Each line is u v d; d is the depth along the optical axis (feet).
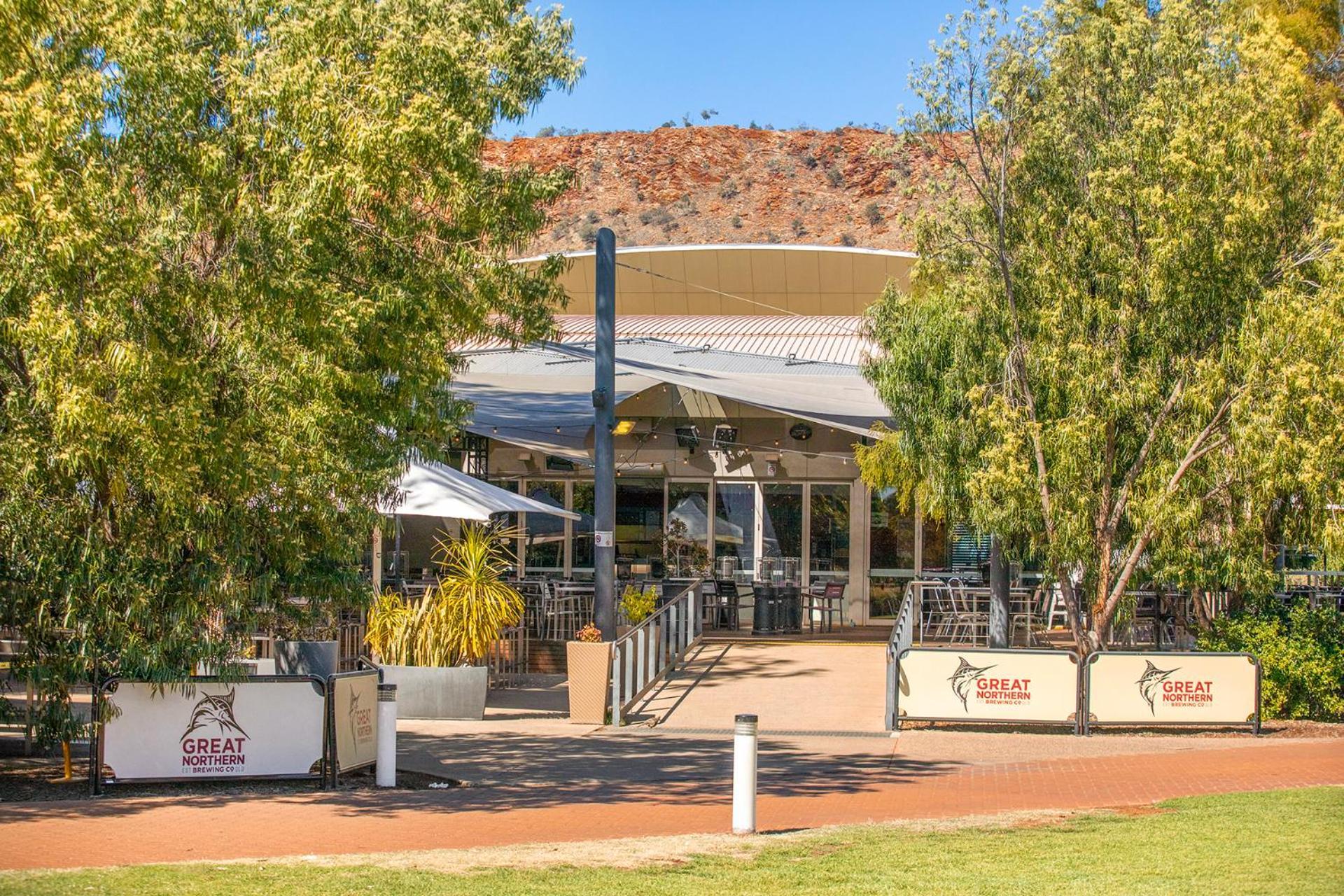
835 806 33.68
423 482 53.42
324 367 32.58
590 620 71.26
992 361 53.06
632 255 129.70
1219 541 51.01
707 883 23.82
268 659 49.42
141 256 29.35
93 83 29.89
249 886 22.76
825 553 85.35
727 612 80.59
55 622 35.40
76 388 28.99
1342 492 47.06
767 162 325.01
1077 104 52.19
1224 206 48.98
